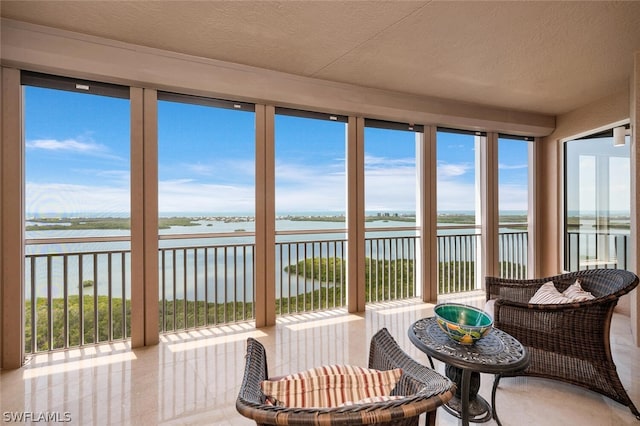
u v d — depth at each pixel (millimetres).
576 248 4590
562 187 4750
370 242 4328
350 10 2350
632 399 2072
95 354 2736
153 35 2586
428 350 1687
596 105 4172
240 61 3037
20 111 2518
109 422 1873
